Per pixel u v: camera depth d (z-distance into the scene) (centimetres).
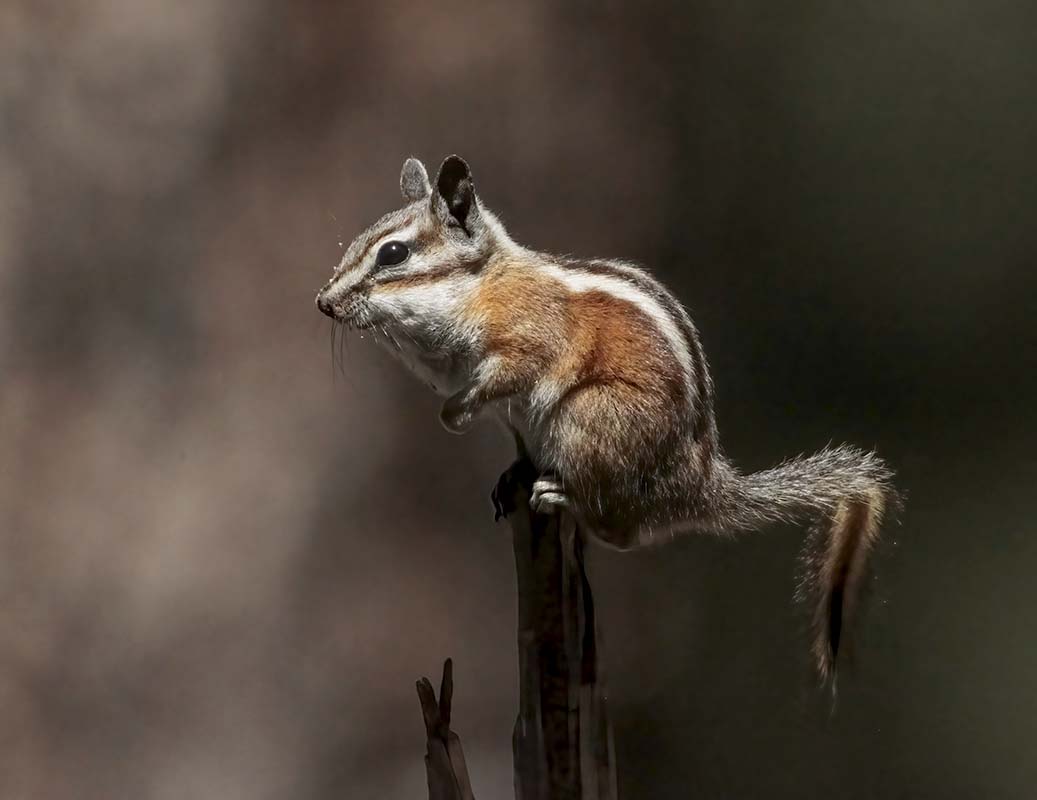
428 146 359
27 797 360
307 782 361
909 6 360
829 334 363
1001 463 364
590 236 360
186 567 360
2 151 358
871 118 361
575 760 337
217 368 360
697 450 340
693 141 360
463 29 358
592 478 339
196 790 360
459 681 361
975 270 363
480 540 361
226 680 361
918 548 363
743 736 361
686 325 341
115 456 360
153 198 359
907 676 362
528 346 340
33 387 359
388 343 341
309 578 361
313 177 359
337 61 359
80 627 360
